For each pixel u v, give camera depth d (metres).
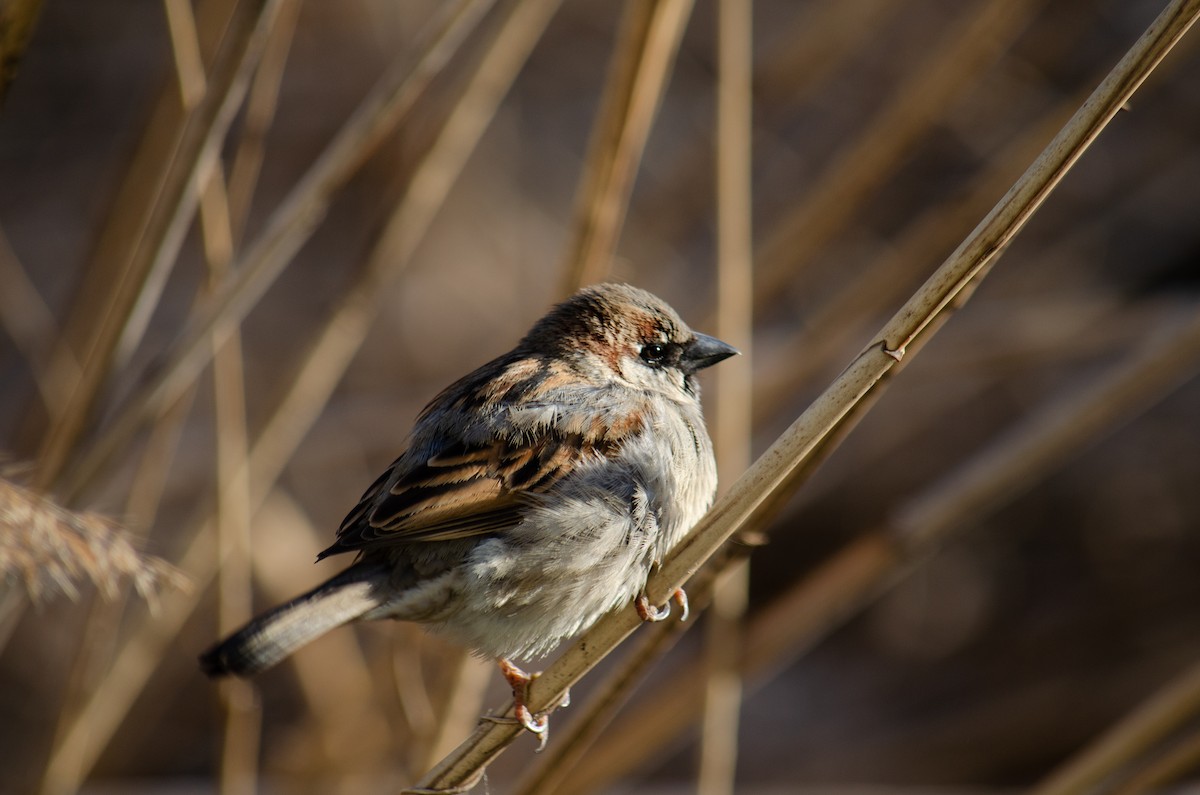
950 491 8.73
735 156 8.24
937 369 12.58
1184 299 12.34
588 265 8.28
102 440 7.51
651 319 7.80
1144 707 7.88
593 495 6.85
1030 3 9.43
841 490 15.29
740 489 6.01
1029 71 14.02
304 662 10.66
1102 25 14.85
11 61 6.36
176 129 8.98
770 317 14.00
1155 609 14.66
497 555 6.73
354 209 16.28
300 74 16.50
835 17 11.62
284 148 16.52
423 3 16.30
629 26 7.88
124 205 9.20
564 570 6.79
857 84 15.12
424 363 15.51
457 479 6.84
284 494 12.66
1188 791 9.20
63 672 13.56
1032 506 15.53
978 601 15.29
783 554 15.23
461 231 16.09
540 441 6.96
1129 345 14.12
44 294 15.73
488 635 6.90
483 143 16.52
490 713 6.52
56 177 16.86
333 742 10.09
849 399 5.67
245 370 15.26
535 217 16.50
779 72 11.80
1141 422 15.55
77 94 17.36
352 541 6.75
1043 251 15.24
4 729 13.27
